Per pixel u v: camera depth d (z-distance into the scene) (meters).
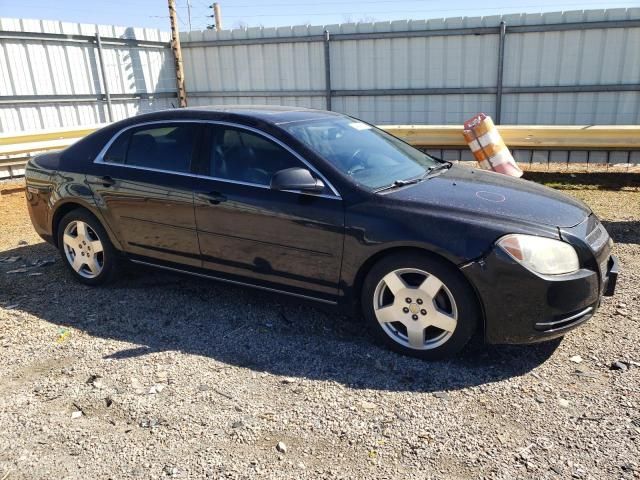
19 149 9.29
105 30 11.89
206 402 3.09
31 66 10.55
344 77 12.37
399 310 3.50
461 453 2.63
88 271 4.89
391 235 3.39
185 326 4.06
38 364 3.56
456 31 11.00
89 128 10.55
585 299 3.30
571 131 8.75
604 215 7.00
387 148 4.43
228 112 4.18
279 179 3.54
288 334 3.91
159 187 4.23
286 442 2.74
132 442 2.76
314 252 3.67
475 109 11.43
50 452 2.70
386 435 2.78
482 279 3.21
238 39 13.12
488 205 3.49
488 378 3.28
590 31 10.10
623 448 2.62
